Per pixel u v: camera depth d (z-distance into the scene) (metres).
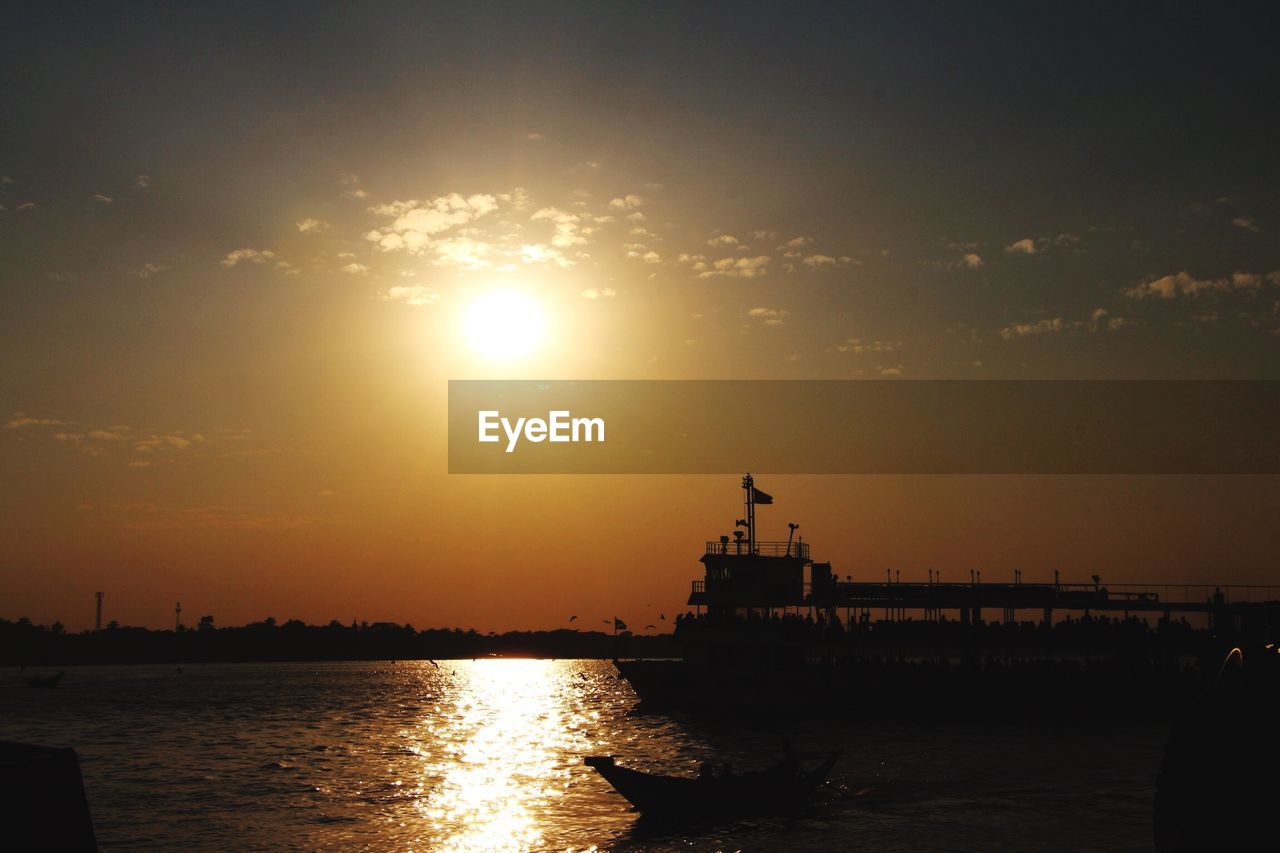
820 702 103.12
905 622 104.94
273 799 64.12
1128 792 60.47
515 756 87.25
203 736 111.50
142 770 80.31
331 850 48.88
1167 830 9.61
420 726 122.94
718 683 106.12
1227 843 9.08
